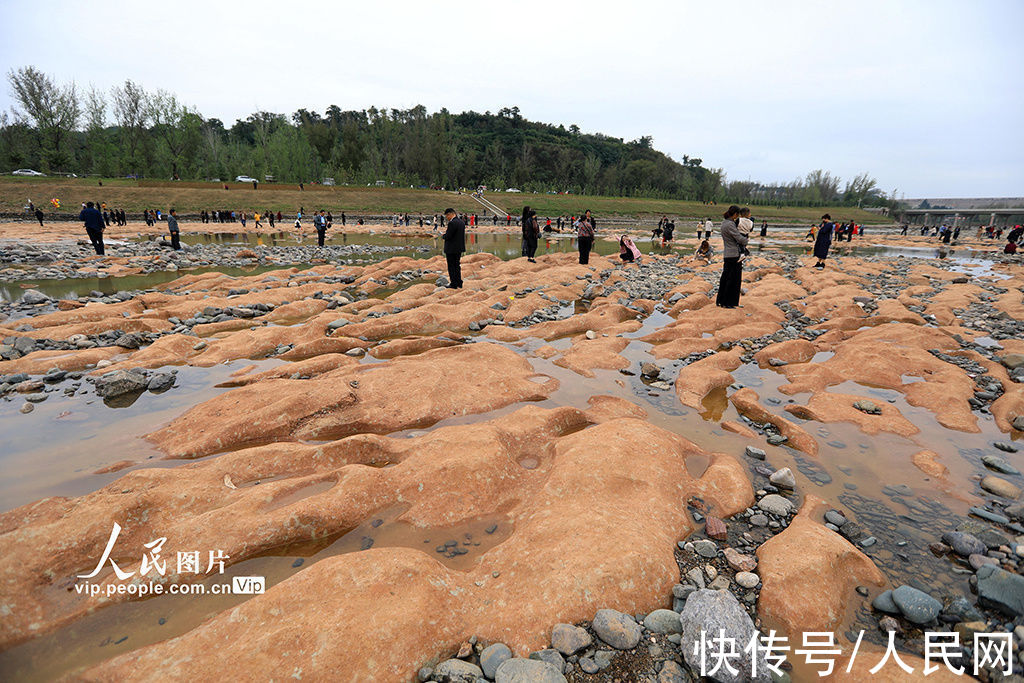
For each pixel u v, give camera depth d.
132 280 15.15
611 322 9.96
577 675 2.56
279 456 4.54
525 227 18.44
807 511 3.95
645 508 3.75
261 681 2.38
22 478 4.37
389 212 63.50
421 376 6.50
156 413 5.77
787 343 8.23
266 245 27.22
